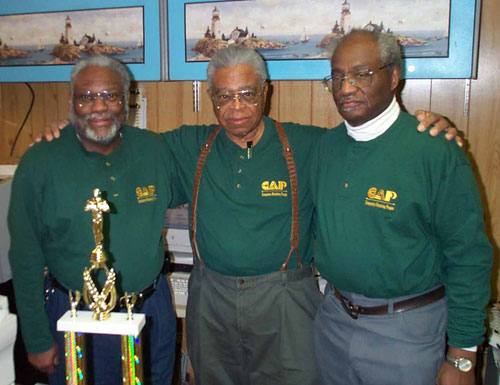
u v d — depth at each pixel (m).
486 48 1.66
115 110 1.21
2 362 1.00
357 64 1.07
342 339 1.24
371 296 1.17
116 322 0.86
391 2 1.52
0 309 1.00
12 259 1.24
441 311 1.17
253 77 1.25
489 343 1.47
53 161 1.24
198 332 1.42
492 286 1.76
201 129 1.49
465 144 1.74
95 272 1.26
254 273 1.34
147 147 1.38
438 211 1.10
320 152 1.31
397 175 1.11
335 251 1.19
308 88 1.85
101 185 1.26
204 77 1.75
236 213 1.33
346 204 1.17
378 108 1.11
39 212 1.25
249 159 1.36
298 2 1.60
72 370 0.88
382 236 1.12
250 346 1.38
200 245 1.40
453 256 1.11
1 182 1.73
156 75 1.79
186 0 1.70
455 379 1.10
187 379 2.06
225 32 1.69
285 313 1.34
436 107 1.75
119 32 1.78
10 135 2.15
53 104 2.08
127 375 0.87
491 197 1.74
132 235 1.29
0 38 1.89
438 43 1.52
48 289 1.34
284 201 1.34
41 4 1.83
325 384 1.32
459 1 1.48
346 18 1.57
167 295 1.44
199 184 1.39
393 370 1.16
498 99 1.69
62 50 1.85
